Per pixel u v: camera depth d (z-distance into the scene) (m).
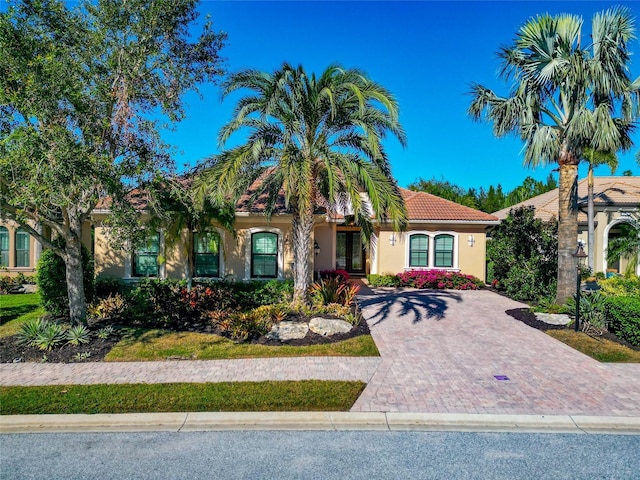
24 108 8.79
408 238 23.08
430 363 9.61
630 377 8.73
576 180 14.47
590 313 12.77
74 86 9.28
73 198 9.68
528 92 14.17
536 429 6.58
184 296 14.10
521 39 14.05
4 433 6.38
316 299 13.86
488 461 5.63
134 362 9.59
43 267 13.55
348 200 14.59
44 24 10.23
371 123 12.45
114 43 10.62
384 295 19.41
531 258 18.44
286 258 18.25
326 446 5.99
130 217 10.26
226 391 7.73
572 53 13.56
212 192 11.85
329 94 10.98
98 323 12.67
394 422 6.75
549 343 11.36
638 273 26.05
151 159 10.54
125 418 6.72
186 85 11.67
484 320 14.18
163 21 11.17
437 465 5.51
